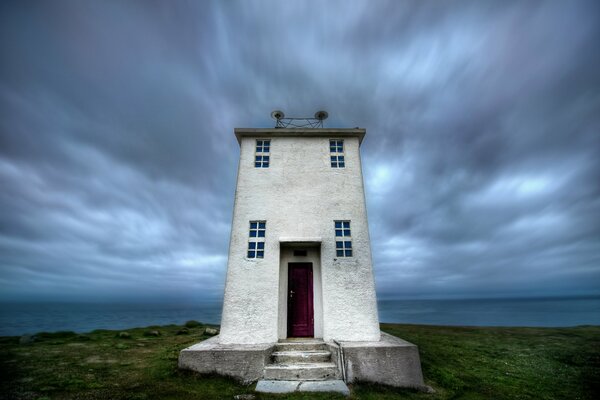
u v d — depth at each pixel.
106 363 7.89
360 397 5.88
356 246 9.16
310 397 5.68
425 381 7.25
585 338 14.22
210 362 6.88
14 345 10.52
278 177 10.05
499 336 14.62
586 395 6.59
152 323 51.78
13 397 5.30
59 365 7.57
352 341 7.91
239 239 9.15
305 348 7.88
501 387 7.01
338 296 8.54
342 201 9.75
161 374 6.88
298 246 9.38
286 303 9.02
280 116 11.43
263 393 5.83
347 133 10.67
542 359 9.77
